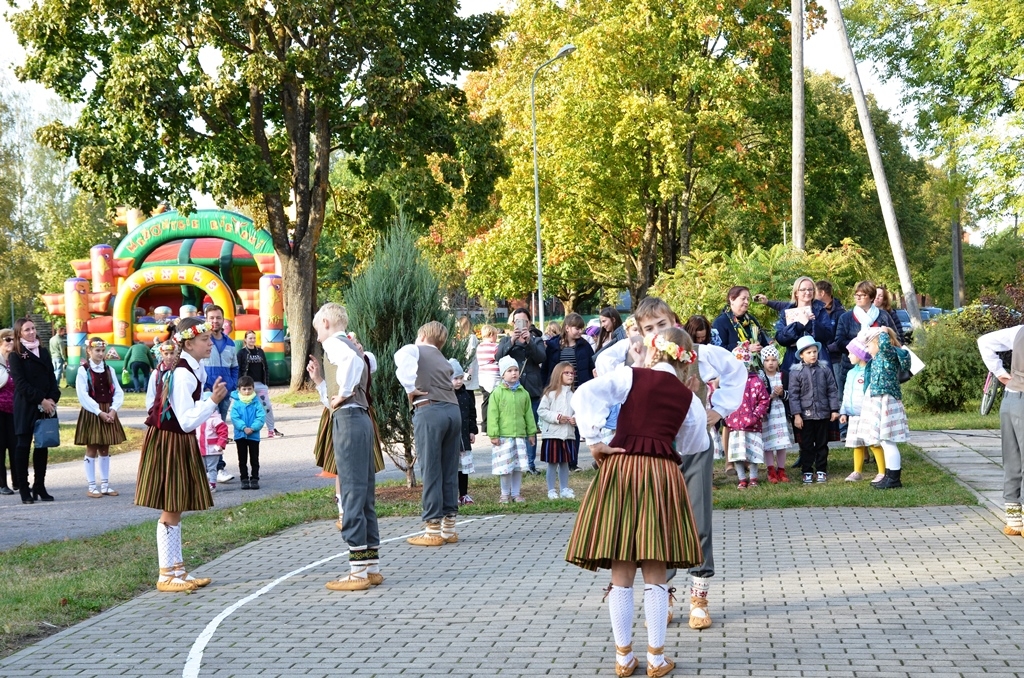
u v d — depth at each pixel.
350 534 7.13
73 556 8.48
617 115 33.88
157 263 31.84
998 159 25.19
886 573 7.00
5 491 12.38
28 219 62.00
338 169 54.78
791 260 16.09
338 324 7.55
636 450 5.13
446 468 8.69
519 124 37.50
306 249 27.11
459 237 47.97
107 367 12.27
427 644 5.78
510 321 13.16
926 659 5.17
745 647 5.48
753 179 34.22
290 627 6.23
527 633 5.93
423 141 25.59
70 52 24.28
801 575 7.04
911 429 15.38
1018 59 23.95
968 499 9.57
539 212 34.34
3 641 6.08
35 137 24.11
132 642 6.02
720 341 10.88
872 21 26.80
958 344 17.72
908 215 50.12
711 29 32.03
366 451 7.26
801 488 10.52
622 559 4.98
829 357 11.58
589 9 35.34
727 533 8.57
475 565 7.79
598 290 48.75
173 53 23.91
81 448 17.41
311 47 24.84
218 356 13.12
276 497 11.49
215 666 5.51
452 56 27.47
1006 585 6.56
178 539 7.42
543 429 10.60
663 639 5.08
